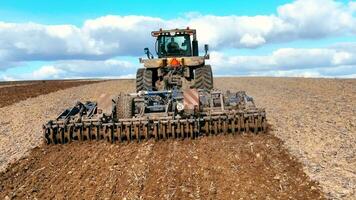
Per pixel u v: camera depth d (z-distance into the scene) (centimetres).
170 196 830
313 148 1131
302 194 817
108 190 880
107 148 1223
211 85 1648
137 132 1279
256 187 858
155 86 1747
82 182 939
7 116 1942
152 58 1734
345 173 921
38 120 1806
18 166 1094
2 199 862
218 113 1298
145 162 1061
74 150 1223
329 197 796
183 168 998
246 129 1309
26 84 4741
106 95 1359
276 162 1018
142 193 855
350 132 1300
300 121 1533
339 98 2209
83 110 1436
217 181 902
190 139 1273
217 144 1202
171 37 1780
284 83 3509
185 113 1278
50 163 1106
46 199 849
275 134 1311
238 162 1025
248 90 2920
